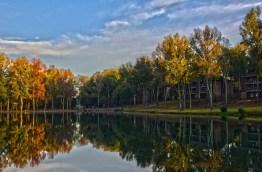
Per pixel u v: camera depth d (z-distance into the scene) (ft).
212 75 262.47
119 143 111.34
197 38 259.80
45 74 471.21
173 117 250.16
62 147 102.27
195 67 270.87
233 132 131.64
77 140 120.88
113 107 537.24
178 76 281.13
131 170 66.13
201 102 345.72
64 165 71.72
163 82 352.69
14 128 172.96
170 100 439.63
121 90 485.15
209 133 131.75
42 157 83.15
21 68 367.04
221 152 86.58
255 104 272.72
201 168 66.74
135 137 128.77
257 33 213.87
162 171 64.95
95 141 117.91
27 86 371.15
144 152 90.02
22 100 380.58
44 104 506.89
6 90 355.15
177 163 72.59
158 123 198.39
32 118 282.56
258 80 342.03
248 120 185.26
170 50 284.61
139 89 451.94
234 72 283.18
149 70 388.16
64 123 216.95
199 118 223.10
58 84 497.87
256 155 81.30
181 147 97.35
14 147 101.76
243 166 67.97
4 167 69.77
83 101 580.30
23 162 75.51
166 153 86.99
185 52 284.00
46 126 189.88
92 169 67.41
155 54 319.27
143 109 393.29
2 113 371.76
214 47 258.37
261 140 108.99
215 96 354.95
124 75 488.02
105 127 182.70
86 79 599.98
